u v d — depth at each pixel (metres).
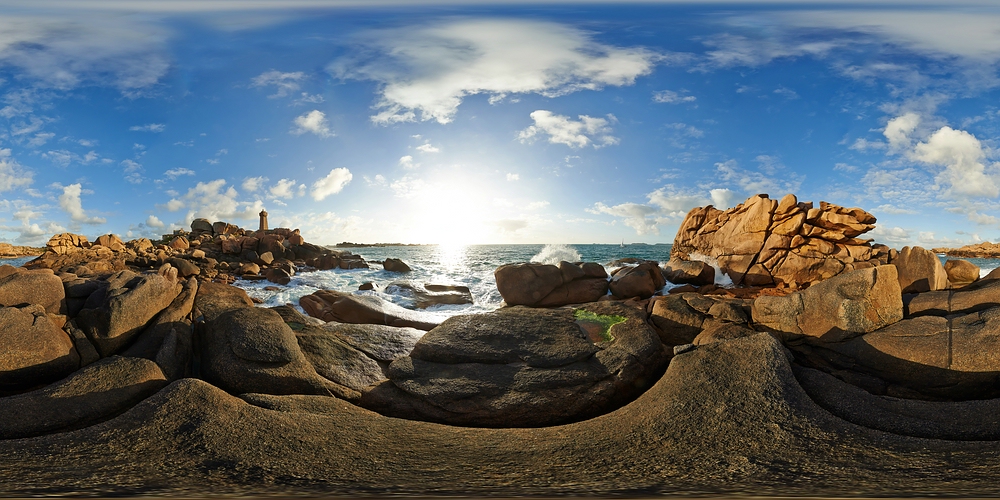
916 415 6.04
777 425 5.61
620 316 9.77
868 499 3.94
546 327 8.95
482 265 29.56
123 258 23.00
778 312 8.94
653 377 8.05
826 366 8.16
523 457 5.25
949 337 7.41
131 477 4.49
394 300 15.22
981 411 5.87
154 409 5.90
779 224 14.18
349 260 29.12
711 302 9.79
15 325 7.39
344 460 5.09
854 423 5.93
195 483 4.40
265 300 15.25
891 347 7.72
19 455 4.96
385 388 7.59
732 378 6.60
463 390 7.31
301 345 8.34
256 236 29.12
